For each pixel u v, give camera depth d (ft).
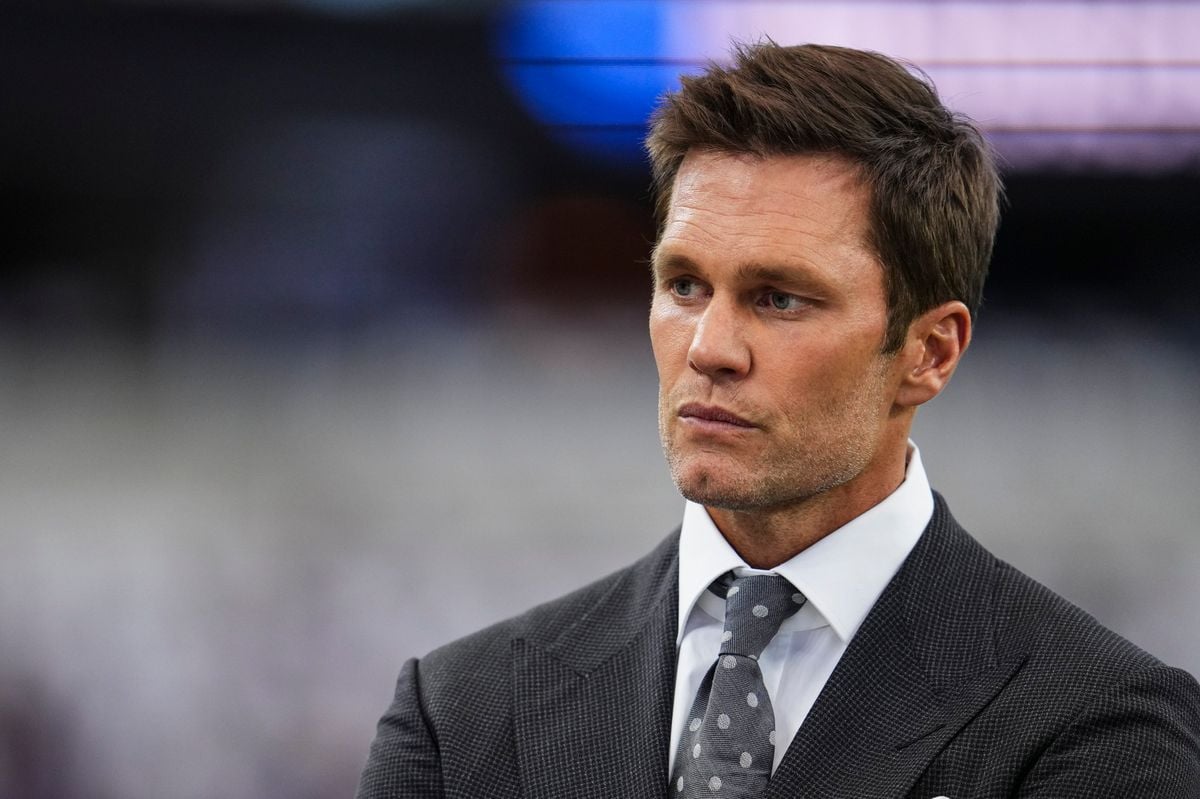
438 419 87.86
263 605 60.49
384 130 102.06
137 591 60.23
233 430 84.02
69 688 55.62
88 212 103.50
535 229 104.88
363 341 101.45
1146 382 96.32
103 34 97.30
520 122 100.01
